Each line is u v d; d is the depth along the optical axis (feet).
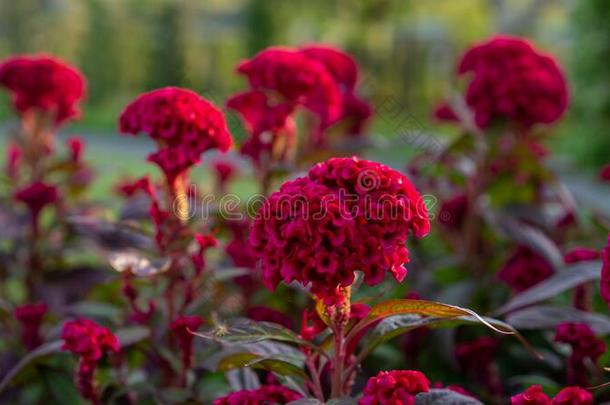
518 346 11.62
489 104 12.30
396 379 6.47
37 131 13.83
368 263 6.34
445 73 76.38
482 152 12.99
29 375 10.19
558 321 9.11
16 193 12.46
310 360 7.43
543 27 76.28
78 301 12.71
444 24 80.38
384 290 7.59
